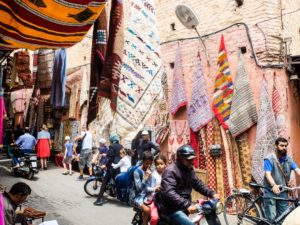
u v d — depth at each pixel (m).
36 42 3.37
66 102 12.74
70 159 11.23
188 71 8.50
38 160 14.33
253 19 7.27
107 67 3.76
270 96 6.86
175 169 3.65
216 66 7.86
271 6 7.14
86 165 11.17
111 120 4.40
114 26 3.79
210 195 3.73
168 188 3.56
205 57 8.11
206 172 7.49
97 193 8.39
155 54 4.21
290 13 7.79
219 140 7.54
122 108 3.93
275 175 5.11
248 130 7.14
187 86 8.51
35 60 7.79
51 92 7.00
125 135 3.95
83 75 11.71
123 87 3.97
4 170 11.82
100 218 6.50
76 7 2.77
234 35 7.55
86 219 6.41
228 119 7.27
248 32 7.29
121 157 7.57
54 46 3.54
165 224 3.75
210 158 7.64
